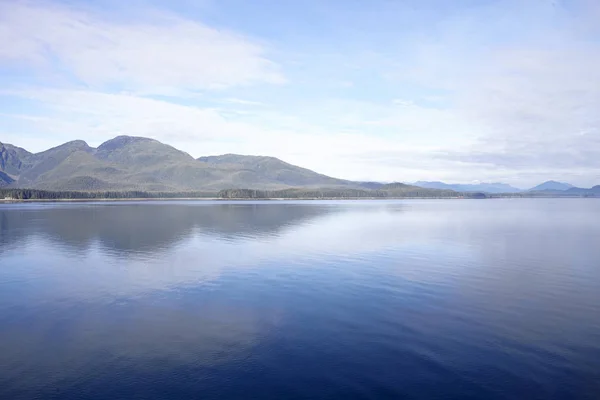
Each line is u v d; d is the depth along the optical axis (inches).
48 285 1230.9
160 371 671.1
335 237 2411.4
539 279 1293.1
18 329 863.7
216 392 603.8
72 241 2199.8
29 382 638.5
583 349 741.3
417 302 1036.5
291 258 1669.5
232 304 1027.3
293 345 767.7
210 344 777.6
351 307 994.7
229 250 1882.4
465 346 755.4
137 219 3873.0
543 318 909.2
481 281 1262.3
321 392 600.1
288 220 3809.1
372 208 6806.1
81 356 730.2
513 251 1861.5
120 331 848.9
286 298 1077.8
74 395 599.8
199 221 3634.4
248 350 748.0
